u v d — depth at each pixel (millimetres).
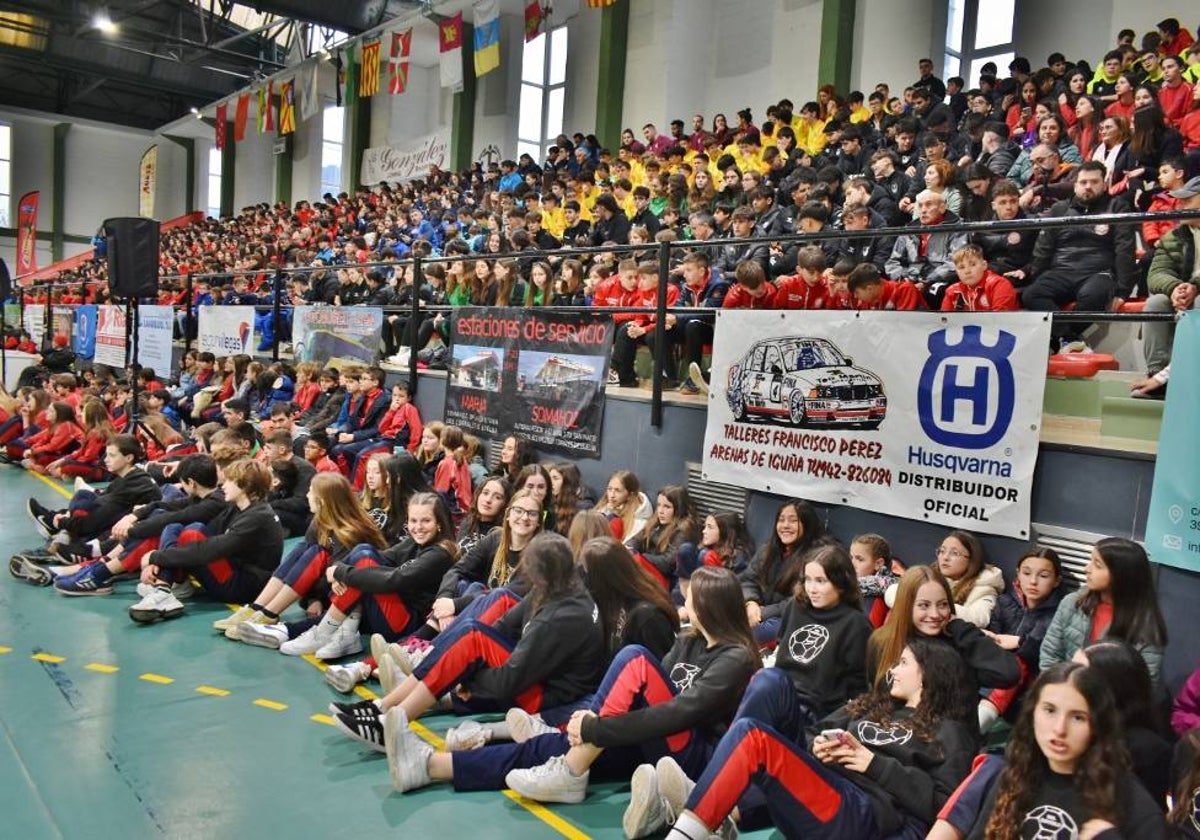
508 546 5270
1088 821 2457
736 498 5953
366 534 5730
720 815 3002
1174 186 6195
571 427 7246
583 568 4418
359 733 4109
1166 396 3963
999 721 4410
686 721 3477
